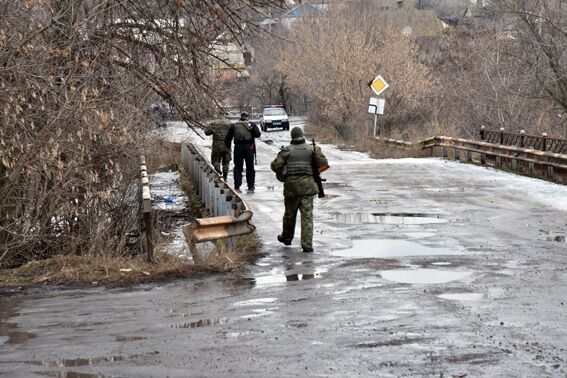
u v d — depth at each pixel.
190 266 22.16
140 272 21.64
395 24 113.94
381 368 13.08
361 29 103.00
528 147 53.31
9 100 23.22
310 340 14.91
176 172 58.31
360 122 88.50
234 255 23.52
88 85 26.66
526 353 13.82
